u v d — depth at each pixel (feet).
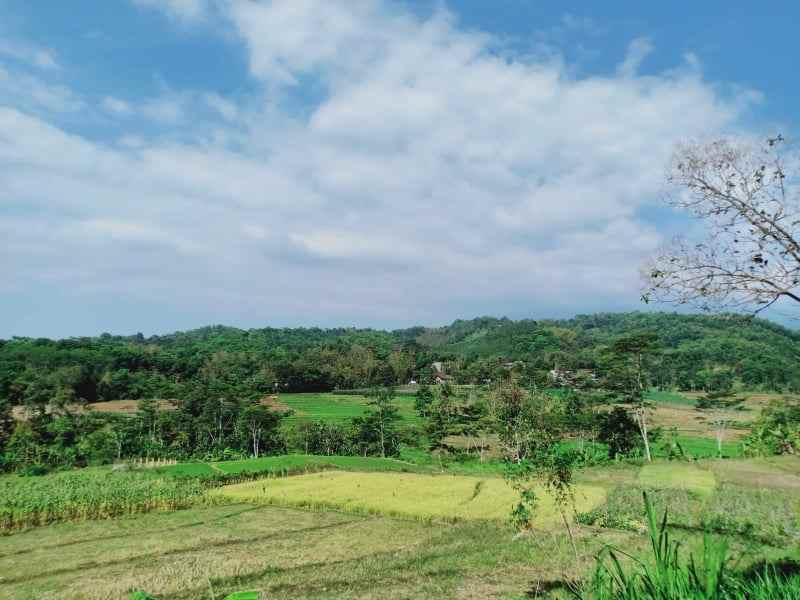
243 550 106.52
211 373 456.86
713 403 273.54
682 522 92.63
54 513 141.69
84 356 418.72
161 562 99.09
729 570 17.81
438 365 607.37
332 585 77.61
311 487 180.55
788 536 72.64
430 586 71.20
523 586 65.16
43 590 84.43
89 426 294.66
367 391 529.04
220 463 235.20
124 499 153.58
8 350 404.16
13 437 270.26
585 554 75.46
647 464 195.52
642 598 16.14
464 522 123.54
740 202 28.48
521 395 269.44
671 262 30.17
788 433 222.69
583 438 266.98
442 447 305.73
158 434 318.04
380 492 165.68
